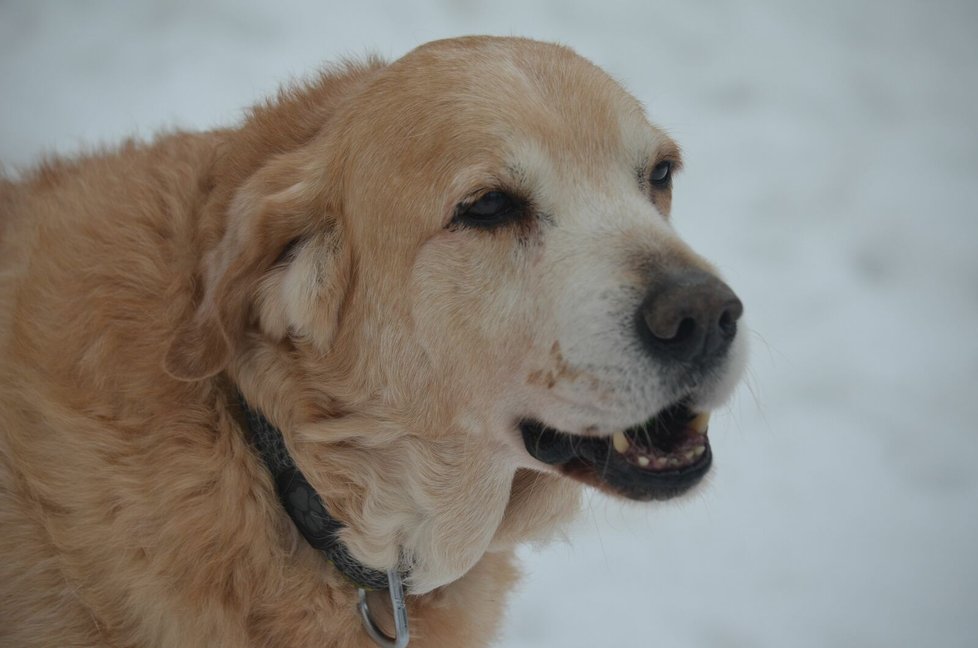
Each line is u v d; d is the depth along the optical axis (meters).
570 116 1.10
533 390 1.08
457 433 1.10
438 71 1.10
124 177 1.16
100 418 1.09
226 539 1.09
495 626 1.19
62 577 1.10
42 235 1.14
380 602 1.13
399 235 1.09
